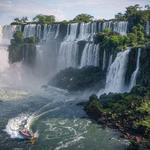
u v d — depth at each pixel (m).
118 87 118.44
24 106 103.94
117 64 119.88
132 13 164.25
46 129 82.94
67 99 113.88
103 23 154.88
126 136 77.88
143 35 135.75
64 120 90.00
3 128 83.19
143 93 98.94
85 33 161.00
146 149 70.50
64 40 166.38
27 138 76.69
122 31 148.75
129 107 91.19
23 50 164.00
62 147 72.19
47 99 113.94
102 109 93.69
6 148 71.50
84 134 79.62
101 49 131.88
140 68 110.81
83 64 141.62
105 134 79.75
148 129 78.25
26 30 185.12
